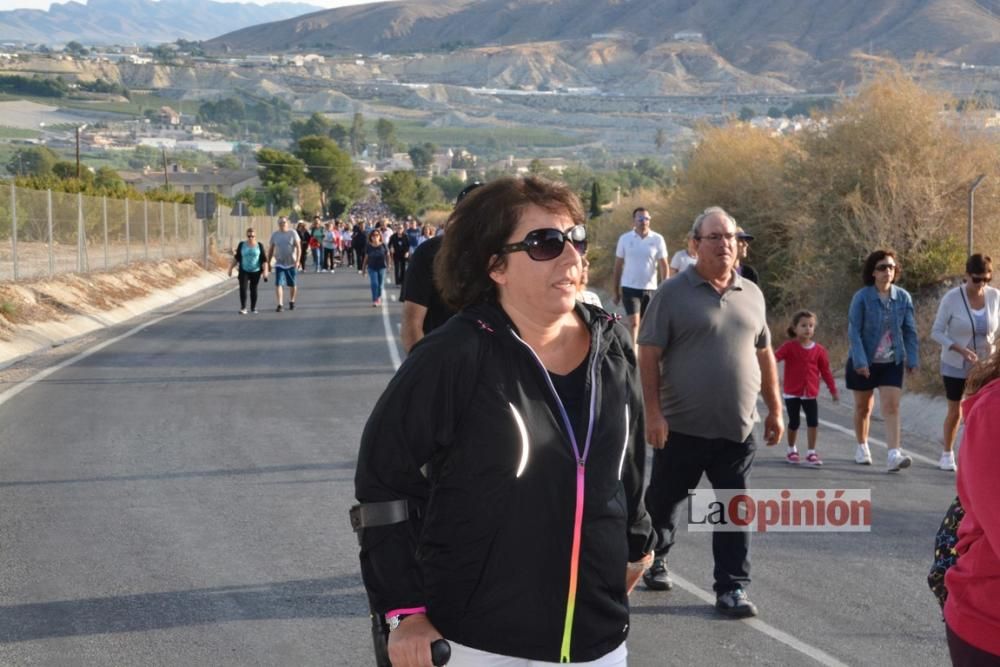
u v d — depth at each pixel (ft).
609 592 10.78
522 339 10.93
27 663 19.06
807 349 35.99
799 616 21.84
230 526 27.53
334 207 503.61
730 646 20.18
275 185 431.84
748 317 21.76
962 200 67.92
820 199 73.41
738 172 91.20
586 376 10.91
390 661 10.73
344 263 188.65
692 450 21.91
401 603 10.52
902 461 35.01
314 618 21.36
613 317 11.49
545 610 10.46
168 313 90.43
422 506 10.94
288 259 90.79
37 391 48.47
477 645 10.44
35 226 97.09
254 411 44.01
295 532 27.04
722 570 21.94
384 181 531.50
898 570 24.91
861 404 36.42
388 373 55.06
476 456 10.48
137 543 26.05
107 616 21.36
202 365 57.67
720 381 21.53
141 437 38.47
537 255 10.77
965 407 11.00
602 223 131.44
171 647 19.86
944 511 30.40
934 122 70.49
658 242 53.88
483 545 10.46
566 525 10.53
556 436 10.59
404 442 10.57
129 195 173.37
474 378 10.56
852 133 72.28
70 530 27.07
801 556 26.04
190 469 33.65
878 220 67.00
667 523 22.85
